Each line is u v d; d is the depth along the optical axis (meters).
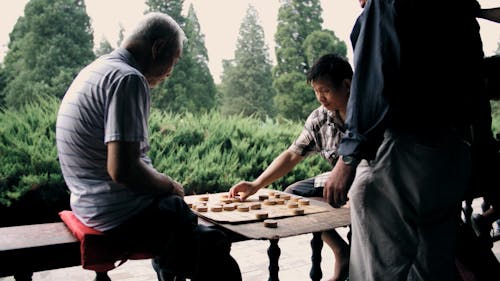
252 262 3.70
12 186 3.87
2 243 1.70
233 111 15.66
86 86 1.72
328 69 2.40
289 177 5.23
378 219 1.76
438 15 1.67
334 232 2.66
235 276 1.82
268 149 5.16
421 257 1.80
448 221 1.81
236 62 15.86
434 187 1.70
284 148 5.36
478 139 2.10
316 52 12.26
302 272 3.45
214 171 4.75
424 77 1.65
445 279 1.82
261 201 2.48
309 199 2.57
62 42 10.89
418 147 1.68
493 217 2.75
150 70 1.90
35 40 10.85
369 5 1.65
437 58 1.67
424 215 1.74
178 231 1.76
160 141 4.72
